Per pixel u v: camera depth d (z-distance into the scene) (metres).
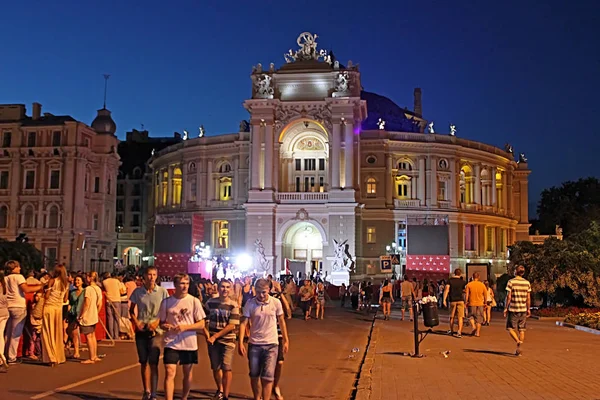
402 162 85.19
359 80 74.00
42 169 85.19
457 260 84.81
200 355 22.97
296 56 74.75
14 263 19.56
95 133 90.19
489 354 21.34
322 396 15.13
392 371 17.59
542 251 42.34
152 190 102.50
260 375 12.68
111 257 91.56
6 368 18.34
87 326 19.84
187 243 73.12
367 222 82.69
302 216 70.94
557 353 21.62
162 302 12.98
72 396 14.62
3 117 88.75
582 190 115.06
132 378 17.14
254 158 71.75
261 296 12.87
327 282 63.91
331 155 70.62
